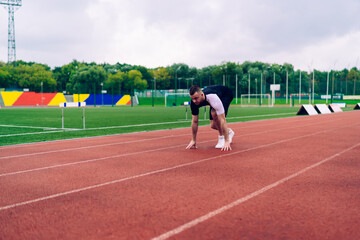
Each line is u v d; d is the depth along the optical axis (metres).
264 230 2.58
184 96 68.94
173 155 6.15
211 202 3.29
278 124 14.22
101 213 3.01
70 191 3.76
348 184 3.99
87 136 9.55
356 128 12.09
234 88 85.38
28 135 9.81
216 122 6.89
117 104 67.75
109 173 4.66
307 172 4.66
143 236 2.48
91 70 83.25
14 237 2.49
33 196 3.58
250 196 3.49
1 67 75.25
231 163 5.34
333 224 2.70
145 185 3.98
